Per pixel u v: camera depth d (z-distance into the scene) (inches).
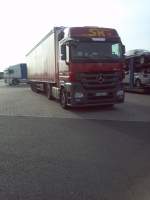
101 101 602.2
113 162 279.7
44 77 928.3
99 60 592.7
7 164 278.1
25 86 2266.2
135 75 1117.7
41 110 652.7
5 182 232.8
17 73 2459.4
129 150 320.8
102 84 597.0
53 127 457.1
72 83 588.1
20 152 318.7
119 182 230.4
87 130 430.9
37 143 357.4
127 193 210.2
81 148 331.6
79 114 586.2
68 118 541.0
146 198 202.1
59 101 736.3
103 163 277.1
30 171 257.8
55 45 723.4
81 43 587.8
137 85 1109.1
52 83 801.6
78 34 591.5
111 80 602.5
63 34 647.8
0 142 364.8
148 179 236.5
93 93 594.2
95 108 664.4
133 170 257.3
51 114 590.9
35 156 303.0
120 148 329.4
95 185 224.8
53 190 216.2
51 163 279.1
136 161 282.2
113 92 606.2
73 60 583.5
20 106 742.5
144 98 896.3
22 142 363.6
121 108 658.2
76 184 227.1
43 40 922.1
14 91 1481.3
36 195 208.1
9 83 2513.5
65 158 294.4
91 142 358.6
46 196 206.2
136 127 447.8
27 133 415.8
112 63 601.3
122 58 609.3
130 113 583.5
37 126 467.2
